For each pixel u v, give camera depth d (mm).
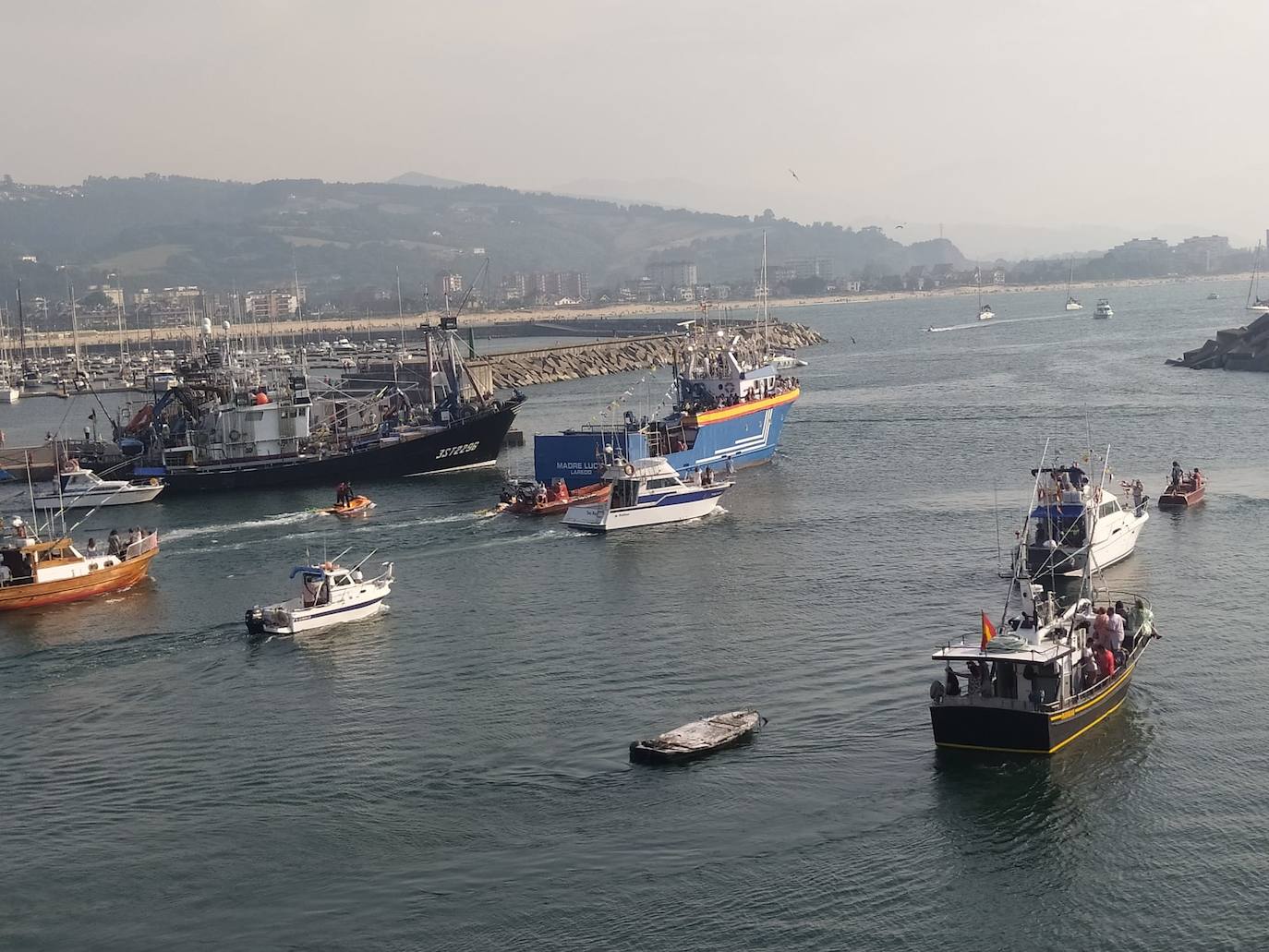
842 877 54375
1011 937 50219
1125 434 163250
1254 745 64062
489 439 161750
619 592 97000
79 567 102250
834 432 179500
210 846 59344
